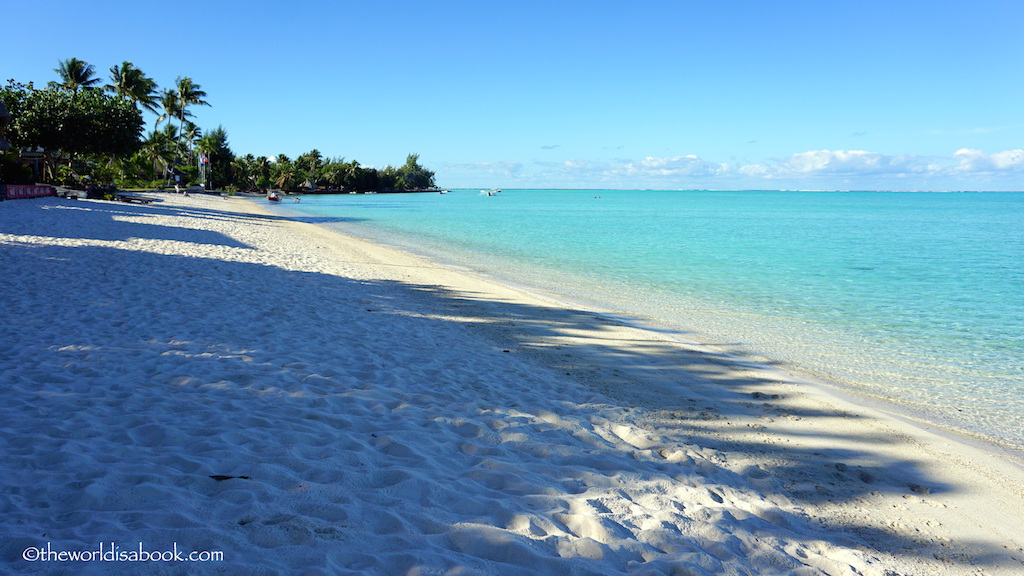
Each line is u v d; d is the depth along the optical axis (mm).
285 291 11703
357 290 12852
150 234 20344
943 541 3961
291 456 4066
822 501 4473
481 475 4156
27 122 41438
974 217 73438
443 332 9469
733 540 3596
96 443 4051
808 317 12859
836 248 30359
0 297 8898
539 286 16297
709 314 12945
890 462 5340
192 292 10586
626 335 10281
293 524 3061
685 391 7238
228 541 2840
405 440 4691
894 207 119250
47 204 28828
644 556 3238
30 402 4809
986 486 4906
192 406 4996
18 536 2717
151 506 3152
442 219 54438
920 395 7652
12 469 3518
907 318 12891
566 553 3131
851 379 8305
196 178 96000
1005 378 8469
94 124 44188
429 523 3283
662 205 130875
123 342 6973
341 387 6004
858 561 3537
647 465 4758
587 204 134375
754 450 5438
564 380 7277
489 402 6062
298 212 57688
